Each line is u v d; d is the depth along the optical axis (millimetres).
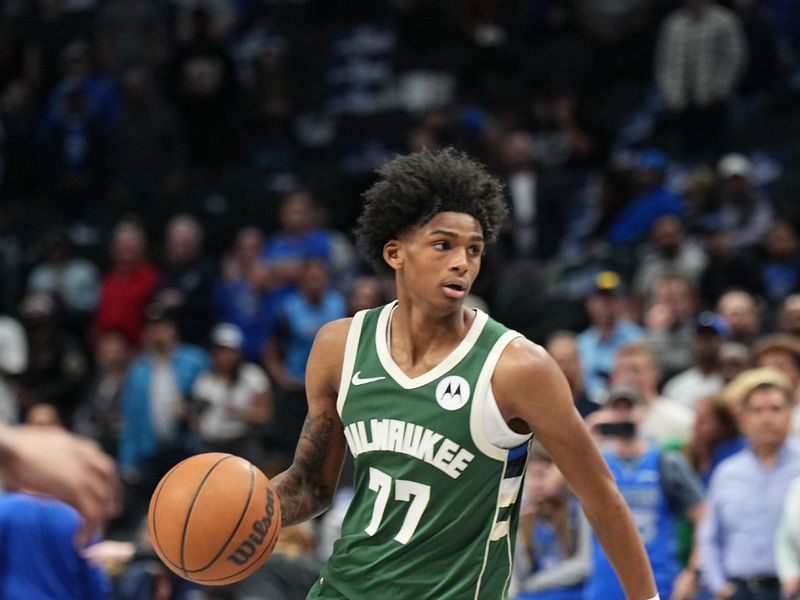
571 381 13586
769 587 11219
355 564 5988
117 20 27766
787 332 15375
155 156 24516
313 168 25453
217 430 16562
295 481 6328
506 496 5945
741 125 24375
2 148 25469
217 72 25031
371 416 5965
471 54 26516
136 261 20547
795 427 12945
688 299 16375
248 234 20531
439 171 5871
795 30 27828
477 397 5805
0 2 29250
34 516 9055
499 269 19594
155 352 17484
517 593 11102
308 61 29141
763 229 19875
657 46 26906
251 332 19719
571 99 23703
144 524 12898
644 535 11227
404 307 6027
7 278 23062
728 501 11375
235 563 5891
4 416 18219
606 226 20531
